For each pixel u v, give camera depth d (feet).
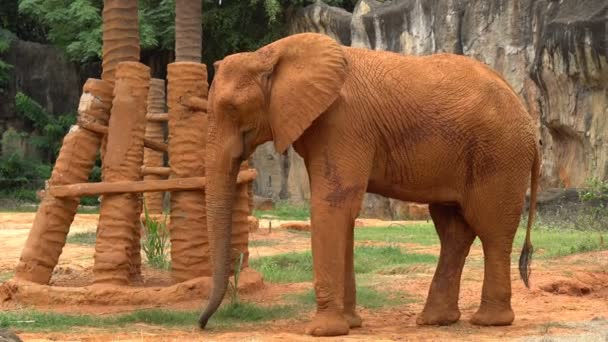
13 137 139.95
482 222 34.30
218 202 33.32
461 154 33.60
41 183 137.49
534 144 34.88
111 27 44.37
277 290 44.98
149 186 42.16
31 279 41.73
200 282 41.01
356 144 32.50
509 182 34.14
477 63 34.86
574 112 90.48
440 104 33.30
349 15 125.18
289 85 32.19
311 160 32.86
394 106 32.94
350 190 32.42
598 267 52.65
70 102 145.89
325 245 32.37
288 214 114.11
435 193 34.01
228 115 32.96
